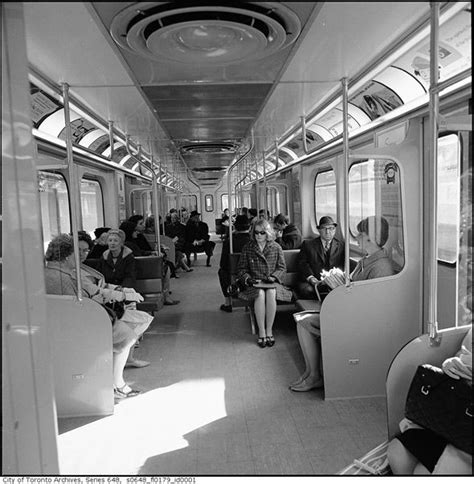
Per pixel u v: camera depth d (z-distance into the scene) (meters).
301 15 2.54
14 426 2.17
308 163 8.79
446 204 3.94
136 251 6.92
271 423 3.57
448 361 2.59
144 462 3.08
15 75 2.06
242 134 6.79
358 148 5.92
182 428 3.54
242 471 2.95
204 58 3.06
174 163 11.01
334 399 3.96
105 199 9.09
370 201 5.21
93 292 4.32
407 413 2.67
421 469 2.48
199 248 12.97
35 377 2.19
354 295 3.90
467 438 2.37
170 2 2.26
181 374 4.64
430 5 2.50
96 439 3.41
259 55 3.05
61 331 3.74
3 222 2.14
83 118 5.38
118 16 2.38
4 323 2.16
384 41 3.02
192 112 5.00
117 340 4.05
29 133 2.10
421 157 4.09
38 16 2.36
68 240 4.02
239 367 4.79
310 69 3.56
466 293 3.73
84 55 3.01
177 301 7.97
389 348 4.01
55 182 5.22
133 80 3.65
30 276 2.17
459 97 3.49
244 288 5.63
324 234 5.80
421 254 4.04
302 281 6.10
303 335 4.11
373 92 4.46
